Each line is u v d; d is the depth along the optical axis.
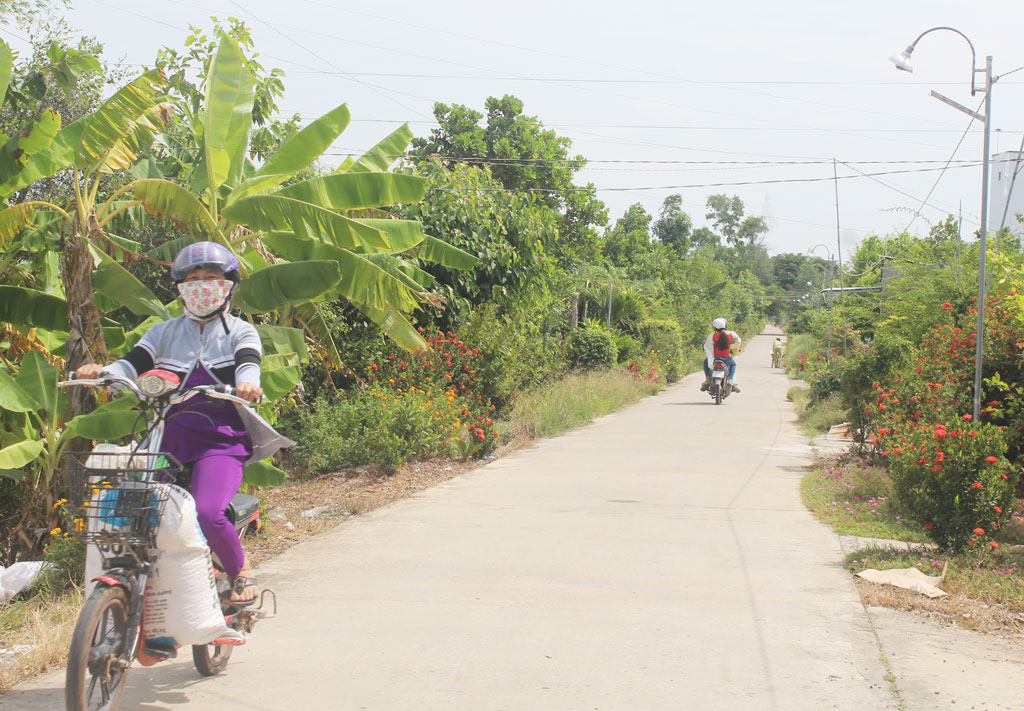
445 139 30.09
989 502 6.69
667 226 74.81
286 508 8.88
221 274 4.25
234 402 3.98
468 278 16.02
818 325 35.94
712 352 22.84
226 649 4.53
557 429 15.61
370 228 6.98
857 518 8.24
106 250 7.13
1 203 7.34
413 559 6.77
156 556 3.79
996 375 9.17
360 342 13.00
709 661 4.67
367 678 4.41
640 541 7.39
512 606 5.60
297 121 12.15
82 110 10.48
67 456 3.65
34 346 7.73
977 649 4.91
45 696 4.14
